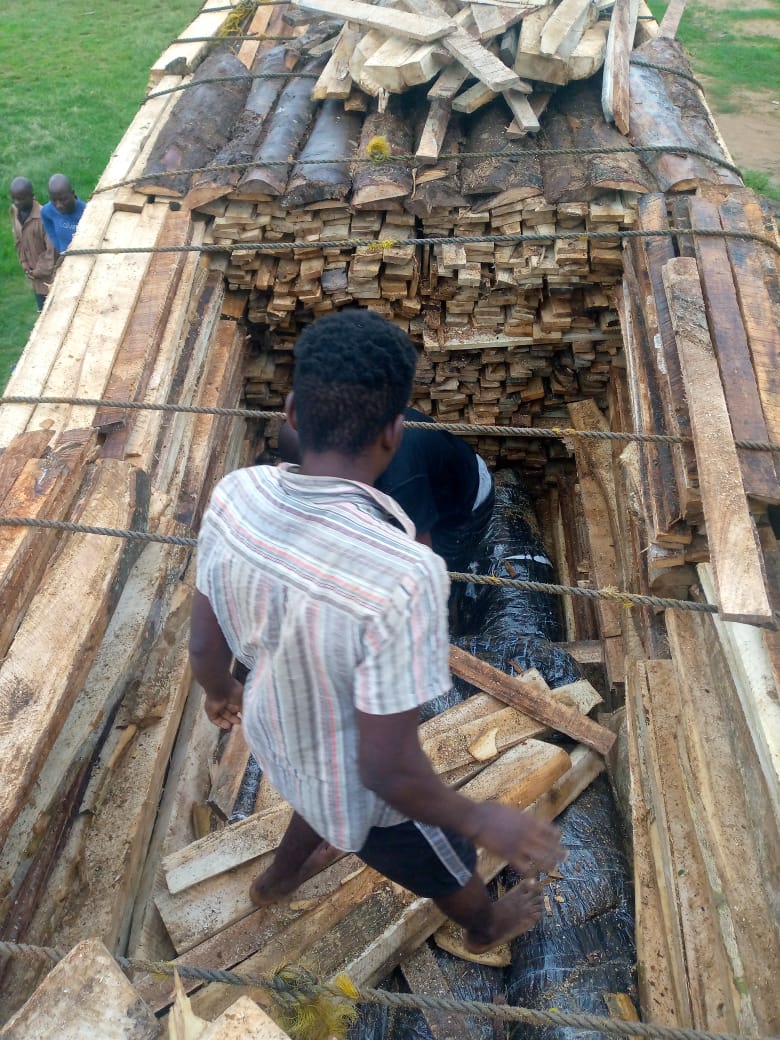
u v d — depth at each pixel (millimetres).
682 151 4426
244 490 1550
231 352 4840
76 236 4594
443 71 4793
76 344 3951
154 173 4832
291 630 1393
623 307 4352
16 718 2289
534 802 3119
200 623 1819
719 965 2365
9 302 7703
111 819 2756
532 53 4633
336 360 1408
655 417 3504
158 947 2701
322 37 5672
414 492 3459
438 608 1383
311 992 1941
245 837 2865
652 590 3305
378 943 2646
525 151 4504
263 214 4648
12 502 2846
